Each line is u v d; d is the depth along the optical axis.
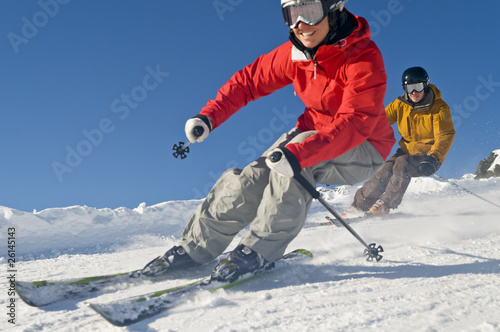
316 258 2.37
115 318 1.38
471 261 2.11
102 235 4.58
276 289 1.73
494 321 1.21
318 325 1.26
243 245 1.88
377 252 2.21
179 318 1.43
